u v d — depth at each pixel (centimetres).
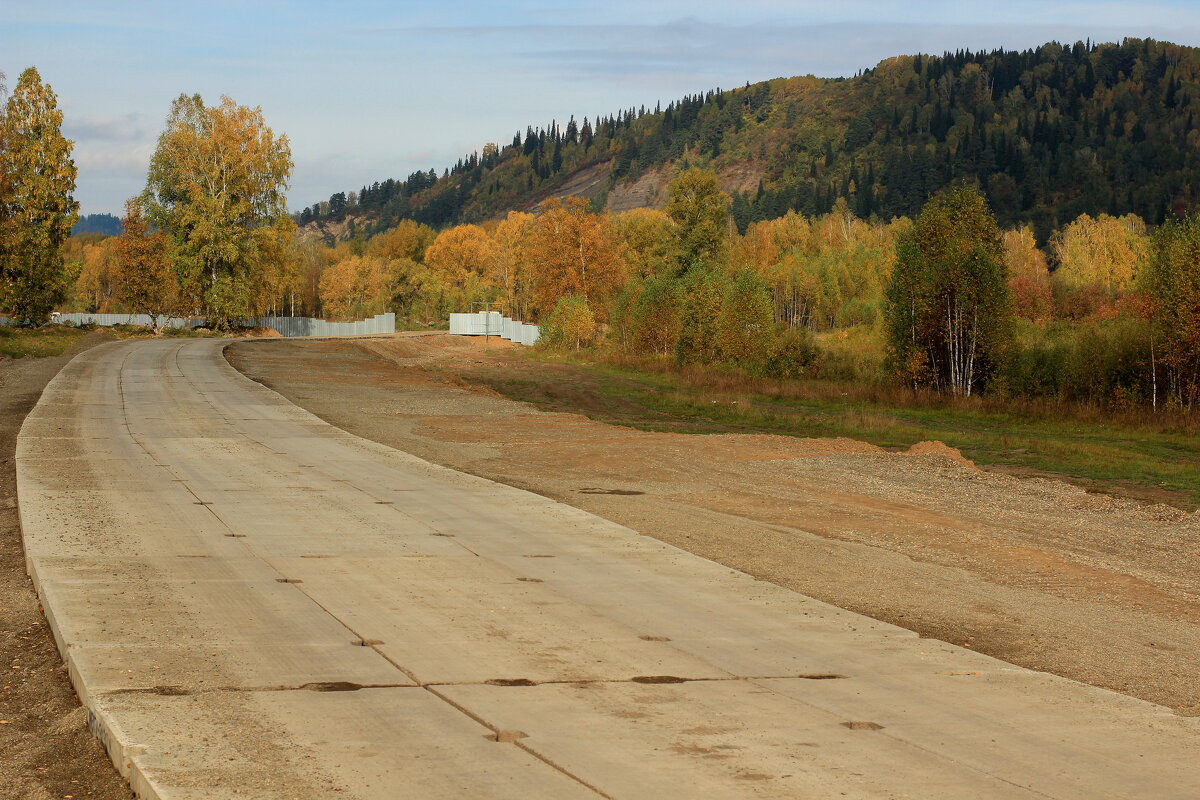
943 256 4759
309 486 1620
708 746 614
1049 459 2492
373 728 632
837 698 715
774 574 1141
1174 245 3812
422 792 538
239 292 8369
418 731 628
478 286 13325
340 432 2380
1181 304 3656
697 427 3077
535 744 610
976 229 5006
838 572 1162
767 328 5566
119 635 815
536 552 1188
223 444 2112
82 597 927
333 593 977
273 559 1114
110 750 614
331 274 14238
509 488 1642
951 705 708
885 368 4881
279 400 3077
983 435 3069
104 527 1252
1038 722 679
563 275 8362
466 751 597
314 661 766
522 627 879
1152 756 621
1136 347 3834
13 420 2459
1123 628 972
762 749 612
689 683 739
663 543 1254
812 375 5312
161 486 1578
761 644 848
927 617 981
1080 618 1002
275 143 8494
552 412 3075
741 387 4575
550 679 740
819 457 2205
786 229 14500
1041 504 1728
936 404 4062
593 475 1905
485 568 1102
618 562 1145
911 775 578
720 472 1980
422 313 14275
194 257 8206
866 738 638
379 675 738
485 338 8831
